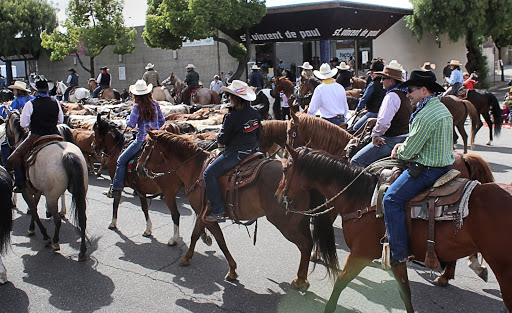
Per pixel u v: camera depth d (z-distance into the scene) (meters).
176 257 6.19
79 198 6.06
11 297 5.16
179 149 5.96
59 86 20.66
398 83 5.42
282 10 21.66
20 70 35.78
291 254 6.14
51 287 5.38
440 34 26.91
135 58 29.61
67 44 27.20
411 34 28.06
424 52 28.75
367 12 22.62
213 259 6.07
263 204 5.01
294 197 4.53
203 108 14.83
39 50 32.47
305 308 4.72
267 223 7.46
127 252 6.41
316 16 21.66
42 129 6.75
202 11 20.66
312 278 5.43
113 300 5.02
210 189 5.22
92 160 11.57
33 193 6.75
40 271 5.85
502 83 30.75
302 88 12.07
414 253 3.83
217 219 5.23
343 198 4.28
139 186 6.89
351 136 6.41
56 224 6.41
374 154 5.55
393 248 3.75
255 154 5.30
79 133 11.14
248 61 24.92
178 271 5.73
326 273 5.52
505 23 26.06
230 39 26.67
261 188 5.02
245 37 24.50
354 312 4.59
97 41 25.77
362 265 4.19
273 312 4.66
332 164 4.34
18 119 7.68
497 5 25.81
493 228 3.32
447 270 4.97
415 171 3.76
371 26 24.03
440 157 3.68
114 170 7.46
